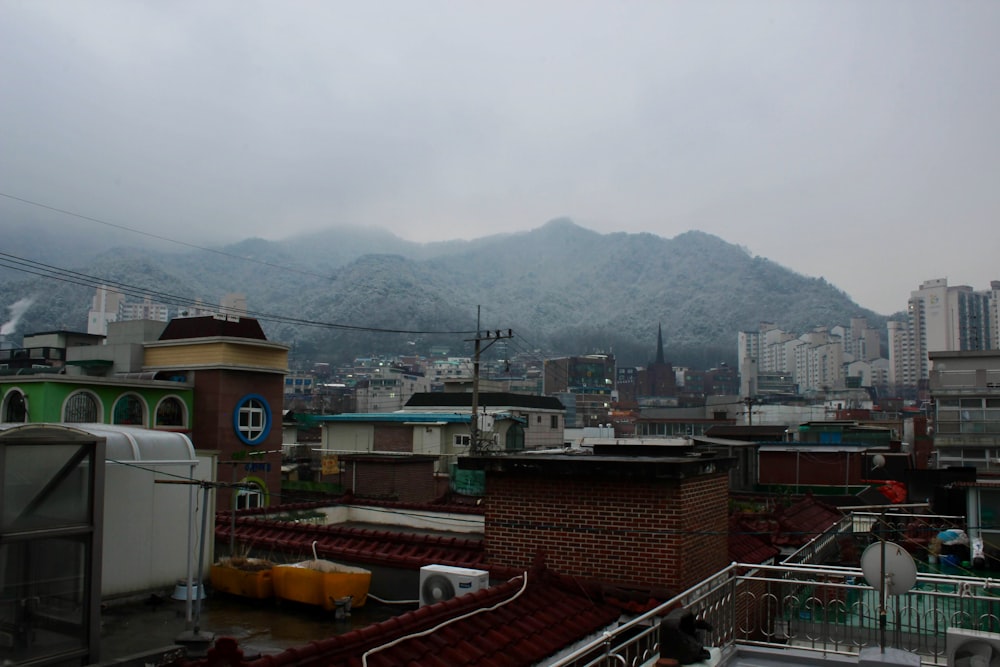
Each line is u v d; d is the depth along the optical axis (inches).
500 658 353.4
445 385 2940.5
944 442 2138.3
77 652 273.3
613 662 406.9
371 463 1610.5
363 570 468.8
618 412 5324.8
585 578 480.1
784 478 1786.4
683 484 476.4
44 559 268.7
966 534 1200.8
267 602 444.8
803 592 681.6
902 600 571.5
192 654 330.6
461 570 437.4
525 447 2396.7
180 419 1414.9
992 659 324.8
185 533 445.7
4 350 1823.3
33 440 265.3
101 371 1553.9
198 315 1654.8
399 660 326.0
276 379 1555.1
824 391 5733.3
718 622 399.5
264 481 1496.1
